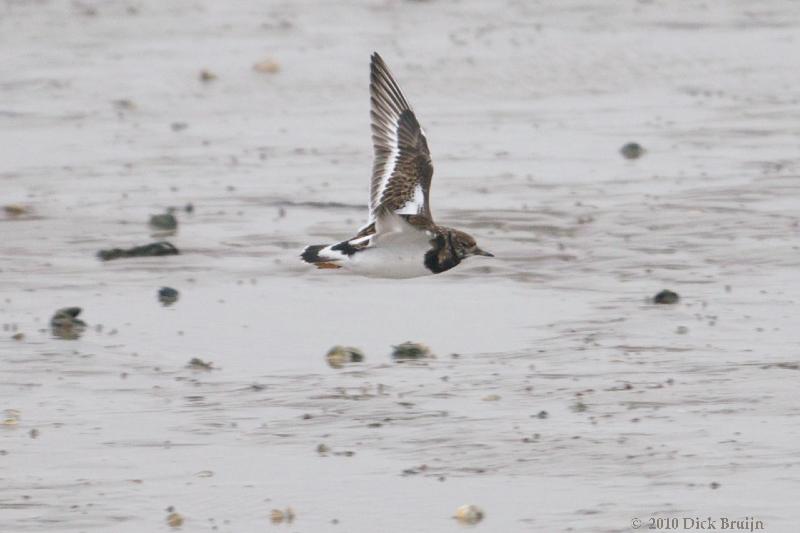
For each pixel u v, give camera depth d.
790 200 20.75
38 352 15.31
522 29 35.06
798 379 13.95
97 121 27.36
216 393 14.12
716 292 17.00
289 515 11.38
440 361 14.96
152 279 18.05
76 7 38.28
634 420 13.06
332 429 13.12
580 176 22.50
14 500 11.71
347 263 12.87
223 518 11.39
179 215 20.89
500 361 14.89
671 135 25.22
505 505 11.45
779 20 35.94
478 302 16.97
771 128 25.53
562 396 13.74
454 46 33.12
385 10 37.88
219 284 17.84
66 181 22.92
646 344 15.23
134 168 23.77
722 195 21.08
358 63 31.56
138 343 15.67
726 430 12.76
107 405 13.84
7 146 25.45
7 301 17.17
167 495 11.81
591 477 11.89
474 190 21.73
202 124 27.08
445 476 12.02
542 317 16.33
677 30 34.88
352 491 11.80
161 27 35.97
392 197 13.23
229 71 31.08
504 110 27.80
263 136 26.00
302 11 37.88
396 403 13.70
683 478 11.80
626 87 29.67
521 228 19.77
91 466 12.40
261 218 20.67
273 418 13.42
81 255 19.05
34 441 12.95
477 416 13.28
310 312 16.73
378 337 15.84
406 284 17.73
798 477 11.74
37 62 32.25
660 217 20.05
